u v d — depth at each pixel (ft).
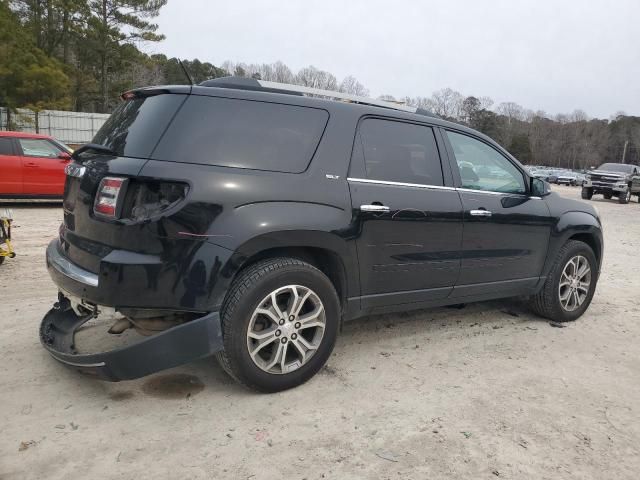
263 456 8.64
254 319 10.12
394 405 10.50
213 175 9.68
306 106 11.26
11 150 34.42
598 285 22.02
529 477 8.41
